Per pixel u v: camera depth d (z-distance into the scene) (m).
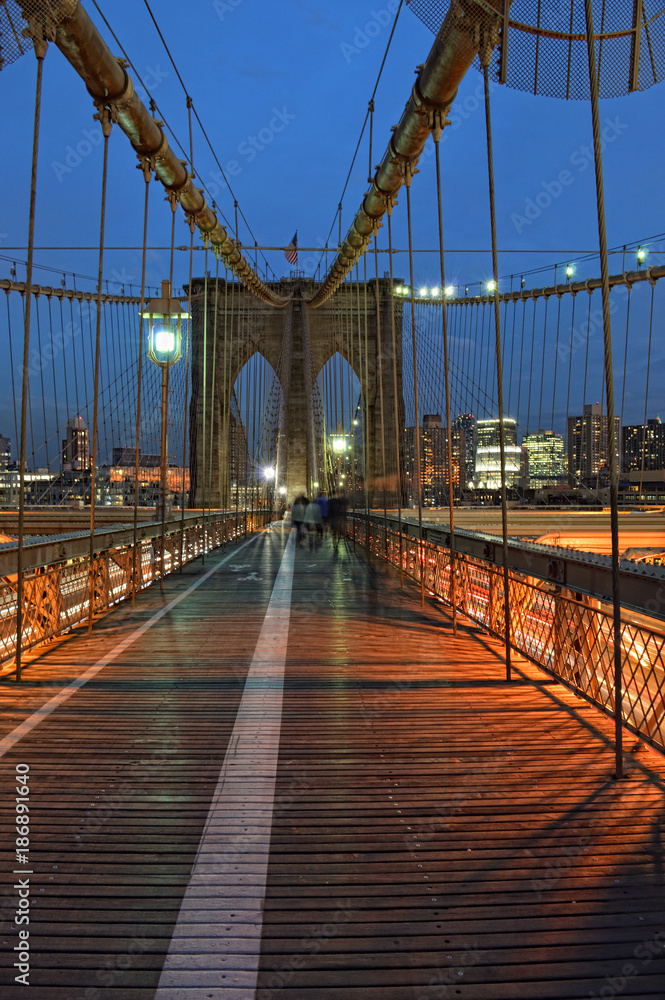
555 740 3.09
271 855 2.08
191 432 37.41
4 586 4.34
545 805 2.42
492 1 3.37
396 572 10.20
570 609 3.79
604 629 3.34
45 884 1.92
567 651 3.84
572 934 1.72
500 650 4.98
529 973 1.58
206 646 5.10
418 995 1.52
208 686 4.00
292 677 4.21
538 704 3.63
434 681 4.11
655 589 2.77
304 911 1.81
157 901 1.85
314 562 12.20
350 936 1.70
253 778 2.67
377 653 4.89
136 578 7.79
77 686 3.98
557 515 19.17
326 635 5.54
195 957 1.63
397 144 6.33
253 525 24.98
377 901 1.85
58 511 25.33
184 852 2.10
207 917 1.78
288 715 3.46
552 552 3.98
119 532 7.21
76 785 2.60
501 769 2.75
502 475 4.10
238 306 40.69
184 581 9.27
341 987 1.54
